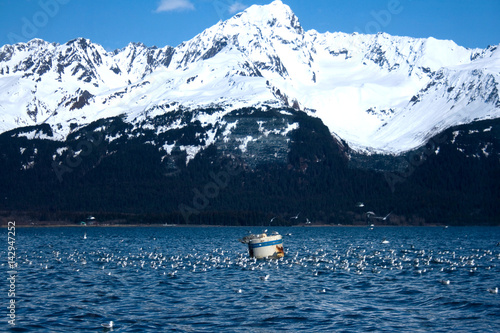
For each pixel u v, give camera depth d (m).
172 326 70.00
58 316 74.38
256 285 96.19
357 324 71.00
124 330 68.19
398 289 92.06
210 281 100.38
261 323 71.38
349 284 96.81
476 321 72.44
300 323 71.38
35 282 99.50
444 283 95.94
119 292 90.25
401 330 68.62
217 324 70.88
